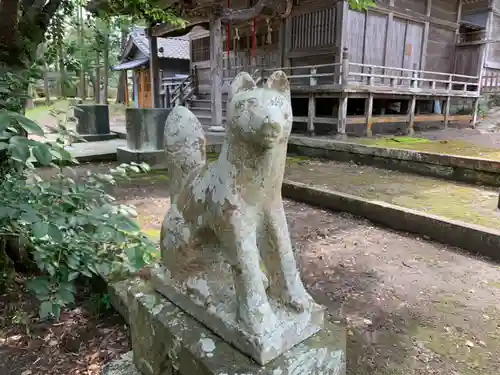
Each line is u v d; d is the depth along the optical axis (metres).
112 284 2.44
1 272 2.61
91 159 7.06
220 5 8.90
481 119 12.20
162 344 1.51
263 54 11.07
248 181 1.28
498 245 3.26
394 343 2.17
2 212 1.71
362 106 10.87
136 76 17.61
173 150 1.54
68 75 3.63
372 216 4.24
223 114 11.55
